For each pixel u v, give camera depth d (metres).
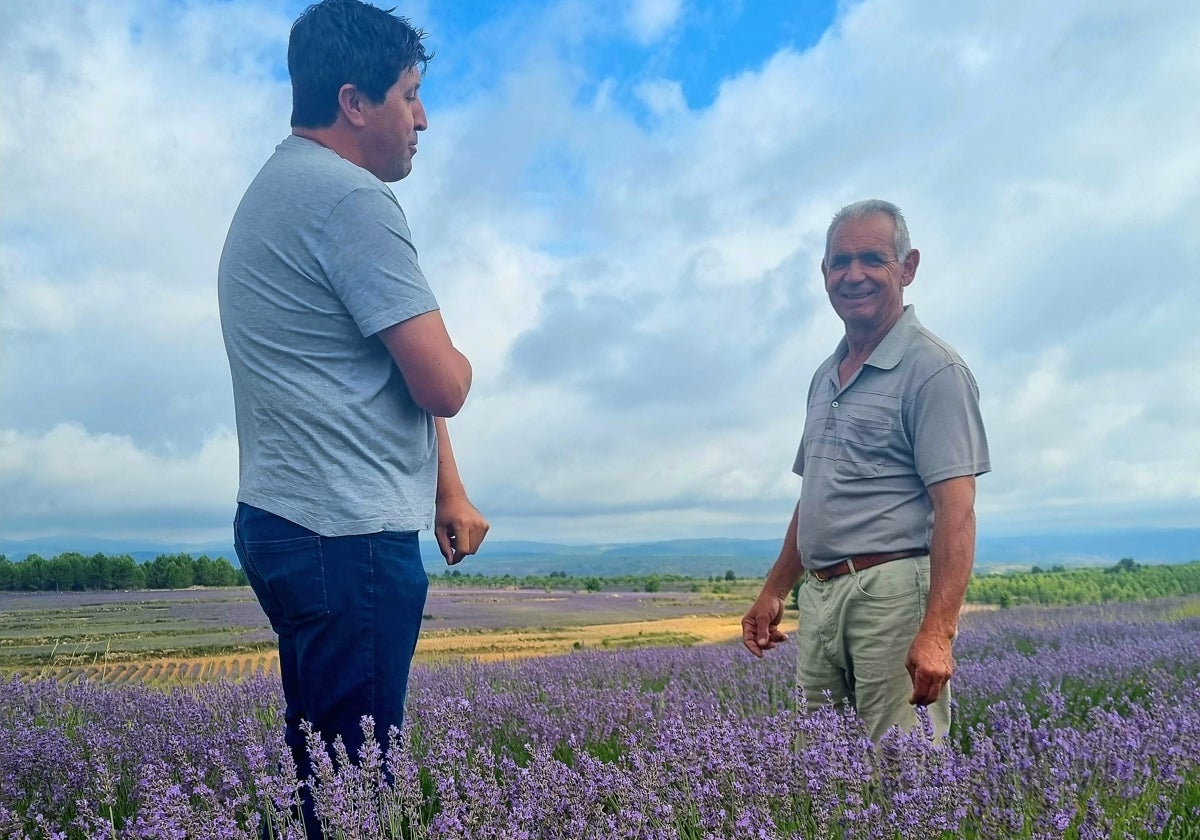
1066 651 8.66
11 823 2.87
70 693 6.19
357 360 2.46
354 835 2.19
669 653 10.14
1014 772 2.92
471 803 2.37
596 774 2.66
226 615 28.73
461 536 2.88
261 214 2.49
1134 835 2.67
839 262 3.53
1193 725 3.72
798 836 2.50
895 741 2.85
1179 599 23.34
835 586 3.52
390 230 2.44
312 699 2.39
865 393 3.47
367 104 2.58
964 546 3.17
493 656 15.17
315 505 2.36
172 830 2.07
